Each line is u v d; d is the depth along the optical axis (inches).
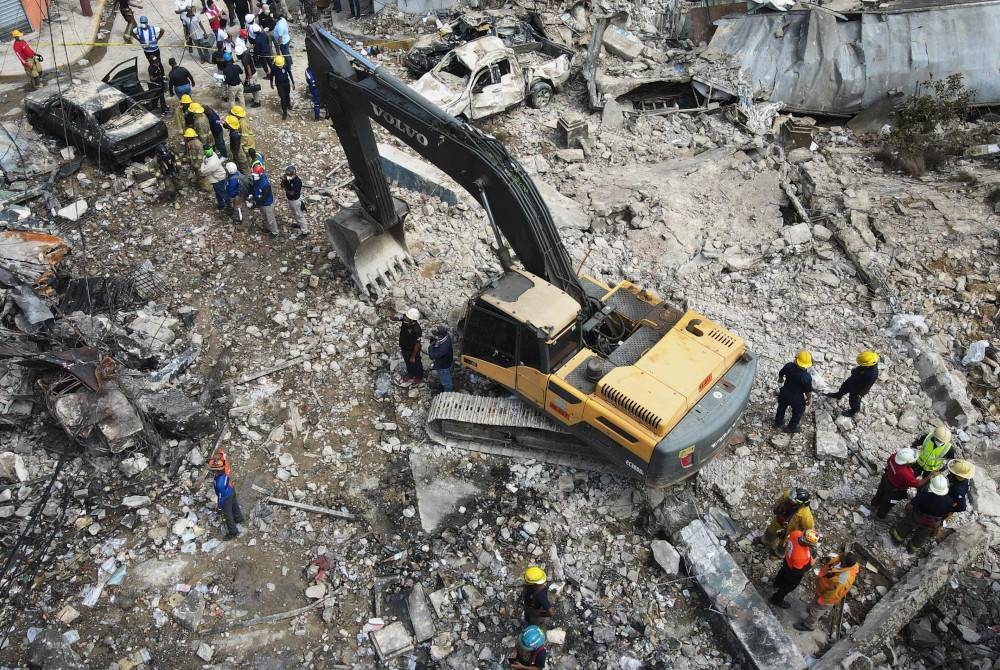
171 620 358.3
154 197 595.8
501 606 366.3
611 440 386.0
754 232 588.7
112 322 486.6
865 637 349.1
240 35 832.3
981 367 491.2
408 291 527.2
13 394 434.3
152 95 675.4
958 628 366.6
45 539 385.7
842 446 438.0
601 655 350.3
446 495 413.4
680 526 393.7
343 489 416.5
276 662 345.1
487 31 795.4
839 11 748.0
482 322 416.5
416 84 689.0
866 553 390.0
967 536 390.9
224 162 593.6
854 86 740.7
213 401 456.8
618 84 733.9
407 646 349.1
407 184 616.1
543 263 423.5
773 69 756.6
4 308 469.4
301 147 671.1
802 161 681.0
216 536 391.2
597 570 383.2
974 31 722.2
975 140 703.7
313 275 538.0
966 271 557.3
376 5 916.0
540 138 700.7
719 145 699.4
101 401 421.4
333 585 373.4
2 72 757.9
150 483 413.1
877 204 618.2
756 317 522.9
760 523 404.8
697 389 379.6
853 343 503.8
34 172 600.1
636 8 864.9
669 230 587.2
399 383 472.1
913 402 468.1
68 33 837.2
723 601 358.0
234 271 542.6
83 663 341.4
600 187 629.9
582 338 416.2
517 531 397.1
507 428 425.4
